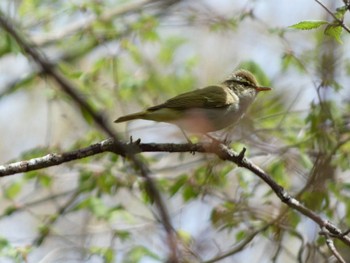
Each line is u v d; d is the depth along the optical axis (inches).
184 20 664.4
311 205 424.8
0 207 648.4
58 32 683.4
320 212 427.8
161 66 714.2
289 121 539.2
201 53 723.4
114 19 671.8
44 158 305.9
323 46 488.1
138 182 462.0
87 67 727.1
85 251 459.2
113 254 454.6
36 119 713.0
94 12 645.3
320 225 339.6
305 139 479.8
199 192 457.1
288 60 522.0
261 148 477.4
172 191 458.3
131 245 457.1
